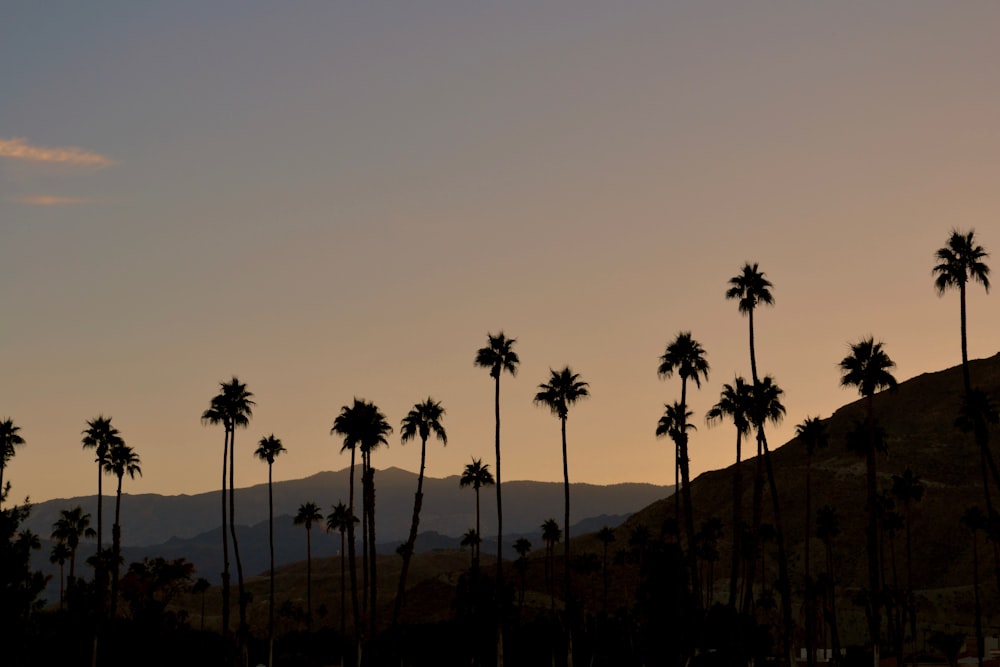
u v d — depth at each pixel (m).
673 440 151.88
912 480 186.62
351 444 152.50
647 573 148.75
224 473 155.75
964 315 129.12
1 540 101.44
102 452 172.75
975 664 167.25
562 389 150.38
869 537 125.44
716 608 156.00
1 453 165.38
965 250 126.25
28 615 103.44
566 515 148.12
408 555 153.75
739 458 140.00
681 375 146.75
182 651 165.75
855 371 125.56
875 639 123.75
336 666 198.38
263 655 199.62
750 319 134.62
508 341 149.25
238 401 155.38
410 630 193.25
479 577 189.88
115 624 166.25
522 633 184.38
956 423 143.38
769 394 135.62
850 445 150.25
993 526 155.75
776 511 127.81
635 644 176.62
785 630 123.38
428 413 156.00
